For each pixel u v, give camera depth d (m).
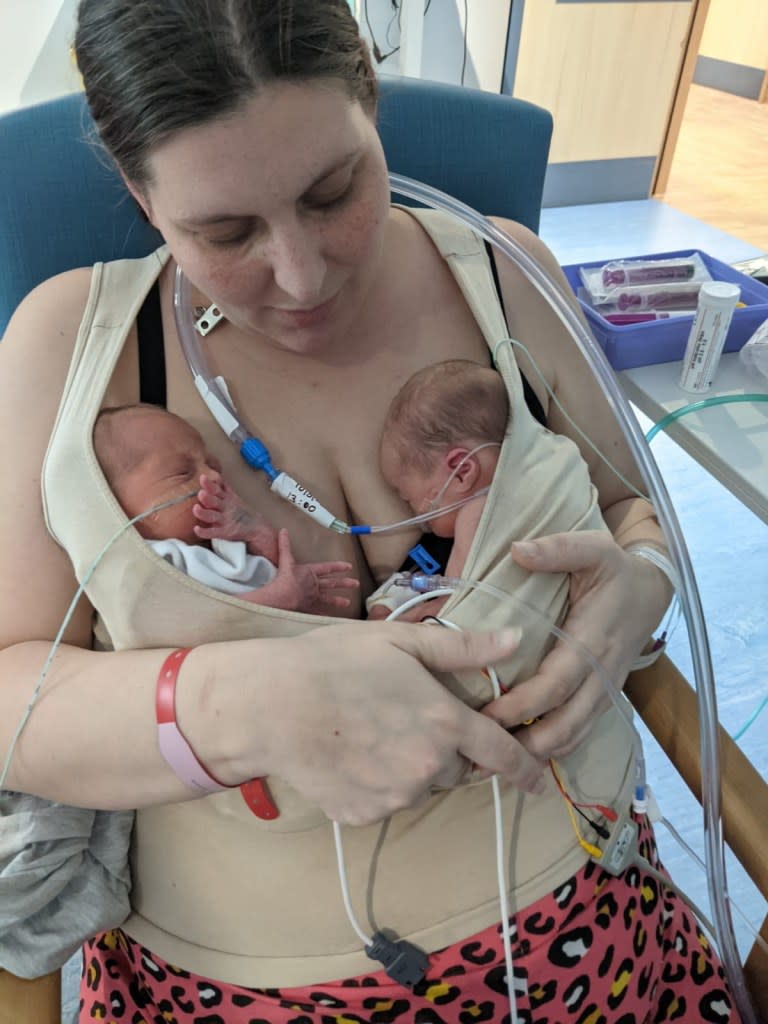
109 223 1.04
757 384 1.20
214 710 0.70
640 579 0.86
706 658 0.91
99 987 0.88
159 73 0.56
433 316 0.94
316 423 0.89
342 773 0.70
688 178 4.38
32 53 2.70
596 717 0.82
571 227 3.79
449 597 0.80
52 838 0.79
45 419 0.82
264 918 0.79
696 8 3.68
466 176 1.14
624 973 0.83
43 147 1.00
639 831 0.91
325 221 0.68
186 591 0.74
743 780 0.86
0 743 0.76
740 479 1.04
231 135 0.58
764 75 5.50
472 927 0.78
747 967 0.93
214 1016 0.82
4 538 0.80
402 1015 0.78
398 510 0.90
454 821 0.79
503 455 0.82
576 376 1.00
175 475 0.78
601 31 3.56
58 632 0.83
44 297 0.86
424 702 0.70
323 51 0.58
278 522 0.86
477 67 3.61
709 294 1.11
